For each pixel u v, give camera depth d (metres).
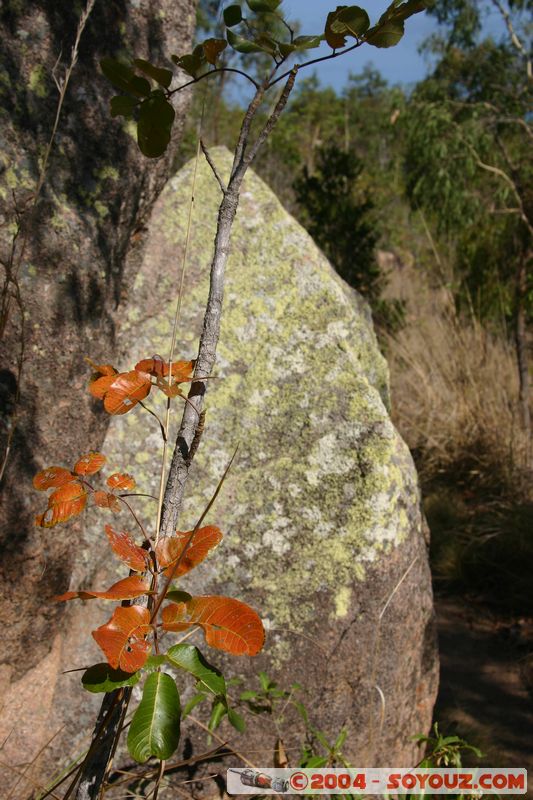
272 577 2.10
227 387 2.20
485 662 3.29
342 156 6.27
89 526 2.03
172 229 2.31
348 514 2.14
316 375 2.23
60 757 1.91
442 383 5.46
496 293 6.06
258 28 1.12
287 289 2.31
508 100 6.22
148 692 1.07
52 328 1.77
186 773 1.99
